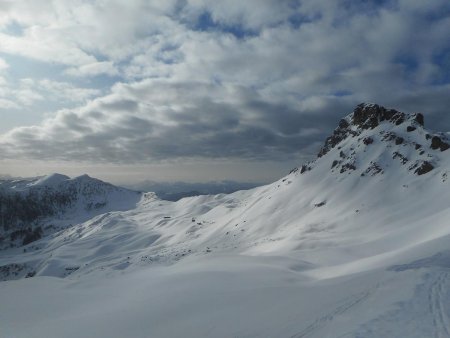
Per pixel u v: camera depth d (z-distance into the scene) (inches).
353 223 5305.1
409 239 3169.3
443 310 830.5
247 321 1086.4
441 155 6624.0
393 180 6432.1
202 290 1619.1
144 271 2728.8
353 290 1173.1
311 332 862.5
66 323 1338.6
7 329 1334.9
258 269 2128.4
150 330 1165.7
